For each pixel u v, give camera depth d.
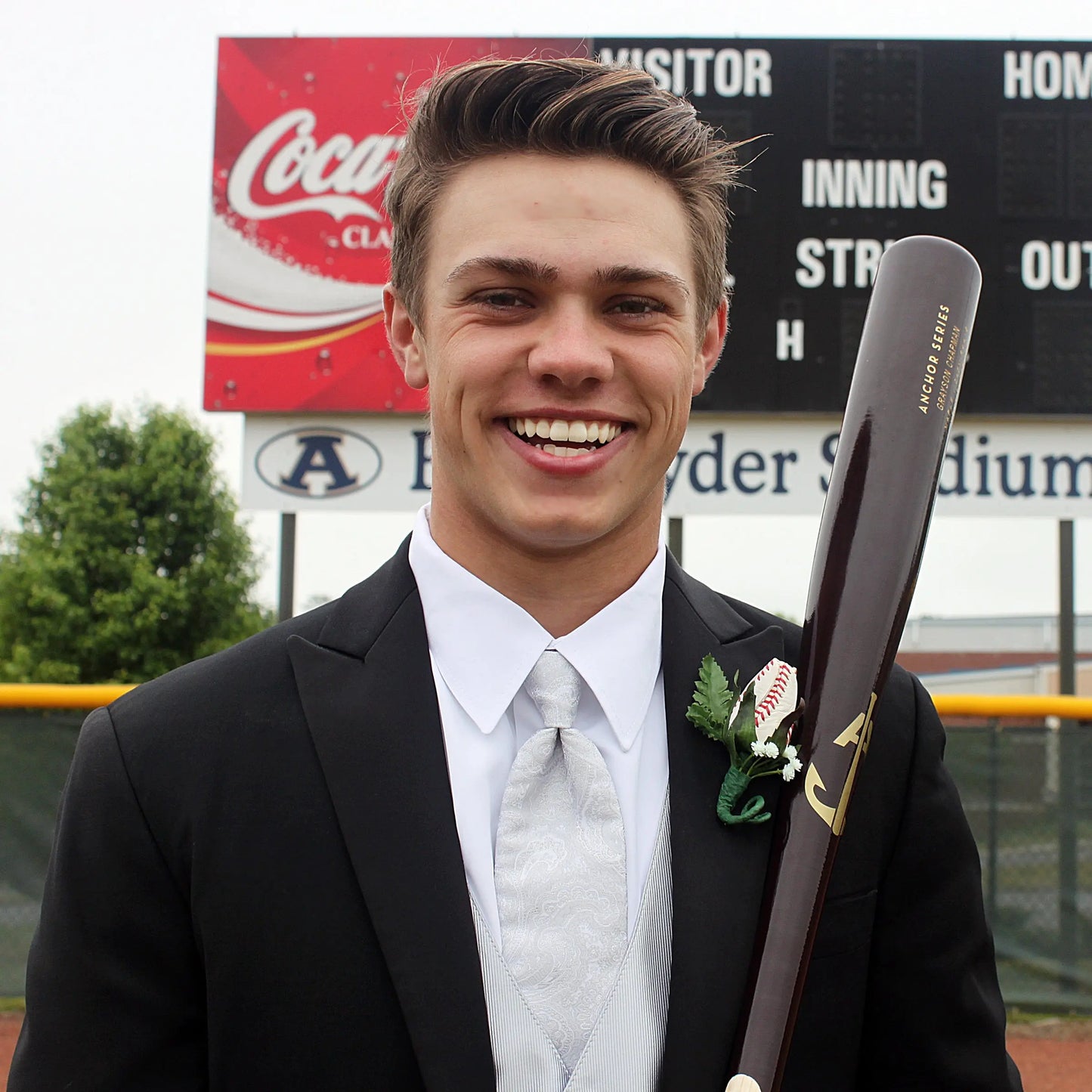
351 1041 1.01
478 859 1.07
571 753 1.11
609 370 1.07
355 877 1.05
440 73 1.19
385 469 5.95
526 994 1.04
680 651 1.21
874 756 1.19
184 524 16.97
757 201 5.79
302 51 6.09
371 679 1.14
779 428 5.80
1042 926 4.05
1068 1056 3.80
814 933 1.06
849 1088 1.13
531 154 1.09
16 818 3.97
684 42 5.89
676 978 1.04
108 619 16.22
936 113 5.80
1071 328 5.73
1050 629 22.70
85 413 17.27
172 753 1.09
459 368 1.09
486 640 1.14
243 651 1.18
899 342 1.25
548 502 1.09
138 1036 1.05
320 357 5.96
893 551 1.19
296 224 6.01
